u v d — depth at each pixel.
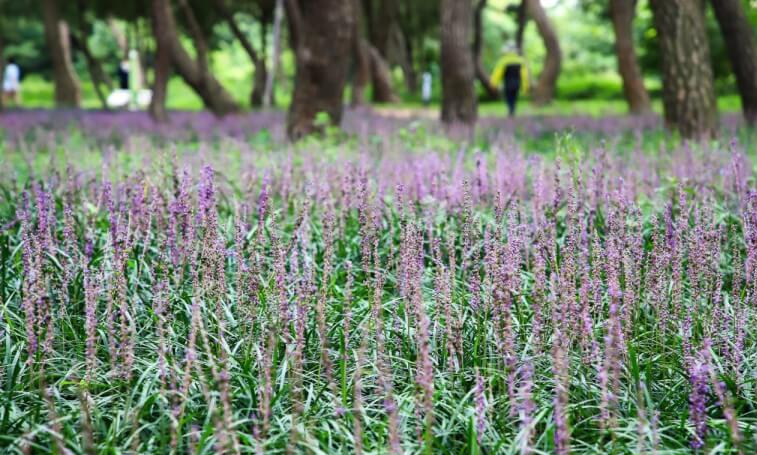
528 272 4.90
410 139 12.12
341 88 13.32
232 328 4.08
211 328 3.96
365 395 3.67
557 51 35.31
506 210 5.61
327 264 4.10
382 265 5.31
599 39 65.00
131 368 3.43
